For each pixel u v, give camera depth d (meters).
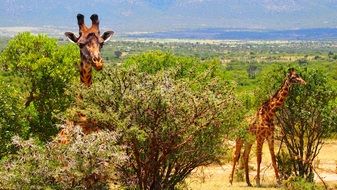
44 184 17.97
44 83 33.31
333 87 34.25
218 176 39.16
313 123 34.31
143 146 21.59
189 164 22.84
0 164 18.48
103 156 18.16
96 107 21.41
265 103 33.31
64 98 33.25
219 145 22.73
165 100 20.61
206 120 21.50
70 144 18.36
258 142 33.62
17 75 34.38
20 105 28.98
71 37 21.98
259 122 33.19
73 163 17.94
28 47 34.53
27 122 30.72
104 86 21.16
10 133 27.25
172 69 23.12
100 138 18.56
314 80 34.19
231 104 22.02
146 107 20.70
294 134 35.12
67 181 18.14
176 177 22.98
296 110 34.16
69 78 33.56
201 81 23.09
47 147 18.39
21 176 17.81
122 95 21.00
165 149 21.64
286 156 35.03
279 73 35.84
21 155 18.45
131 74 21.39
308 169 35.34
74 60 34.34
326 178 38.12
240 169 38.16
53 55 34.06
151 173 22.08
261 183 35.62
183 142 21.59
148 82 21.27
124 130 20.34
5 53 34.88
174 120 21.09
